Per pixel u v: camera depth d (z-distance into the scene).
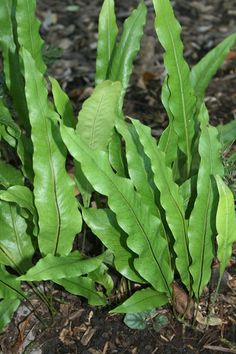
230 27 2.27
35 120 1.01
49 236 1.07
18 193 1.06
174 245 1.07
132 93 1.90
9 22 1.23
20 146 1.16
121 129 1.04
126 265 1.09
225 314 1.19
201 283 1.10
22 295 1.14
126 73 1.20
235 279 1.25
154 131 1.72
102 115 1.04
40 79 1.01
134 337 1.16
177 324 1.17
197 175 1.13
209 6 2.40
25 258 1.18
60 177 1.04
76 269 1.01
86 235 1.32
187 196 1.13
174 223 1.05
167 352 1.14
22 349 1.17
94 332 1.18
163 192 1.03
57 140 1.03
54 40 2.23
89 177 0.98
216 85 1.91
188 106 1.13
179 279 1.21
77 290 1.10
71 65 2.07
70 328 1.19
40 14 2.38
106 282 1.15
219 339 1.15
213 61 1.27
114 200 1.00
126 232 1.03
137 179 1.05
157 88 1.92
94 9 2.41
